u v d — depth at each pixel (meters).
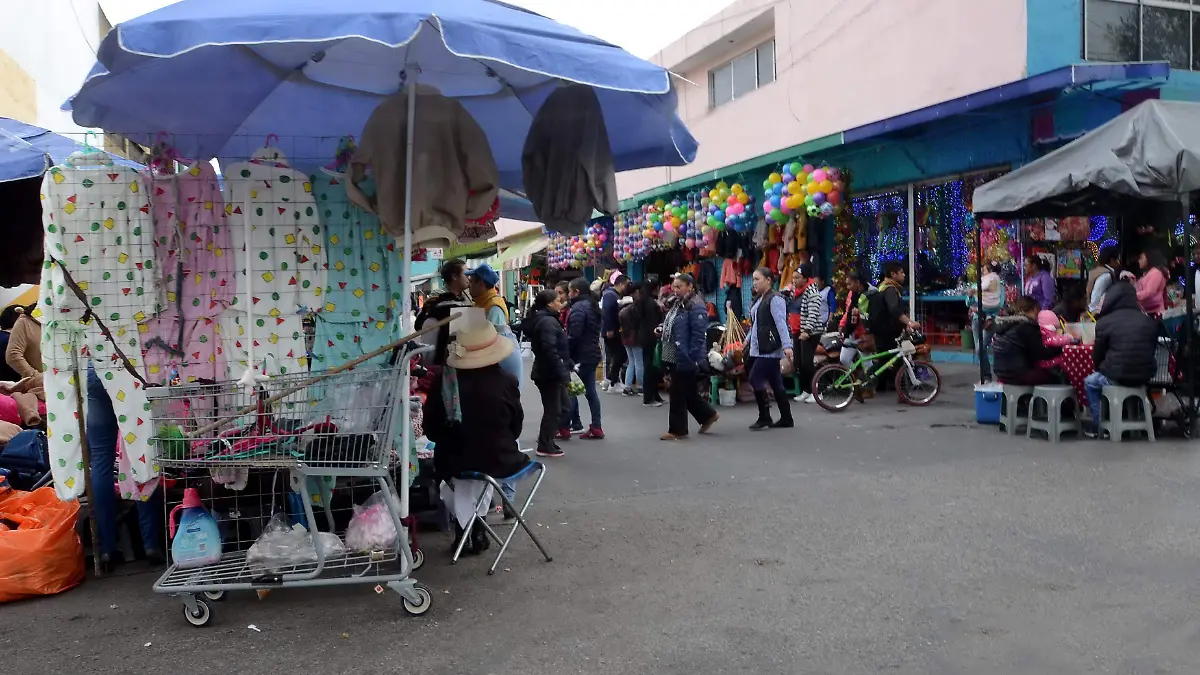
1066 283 12.49
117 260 4.85
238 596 4.85
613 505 6.70
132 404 4.92
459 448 5.14
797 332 12.27
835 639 4.05
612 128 6.17
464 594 4.82
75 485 5.04
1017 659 3.77
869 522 5.90
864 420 10.16
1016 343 8.72
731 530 5.88
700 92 20.44
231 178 4.96
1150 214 11.56
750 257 17.66
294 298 5.04
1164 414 8.75
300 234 5.05
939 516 5.95
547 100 5.77
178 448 4.39
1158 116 8.21
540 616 4.46
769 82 17.75
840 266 15.15
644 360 12.33
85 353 4.93
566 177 5.73
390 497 4.48
